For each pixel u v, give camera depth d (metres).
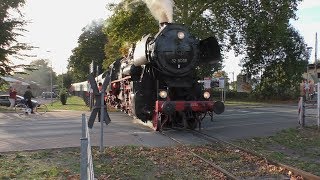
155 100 15.02
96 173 8.65
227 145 11.94
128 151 10.96
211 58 15.48
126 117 20.73
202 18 35.16
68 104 41.88
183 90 15.27
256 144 12.40
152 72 15.21
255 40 38.16
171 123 15.18
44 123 18.45
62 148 11.33
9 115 23.38
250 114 22.58
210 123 17.55
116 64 23.17
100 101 10.73
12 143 12.27
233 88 58.00
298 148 11.92
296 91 45.28
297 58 45.69
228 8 35.00
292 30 44.69
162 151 11.05
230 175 8.23
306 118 19.30
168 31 14.98
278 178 8.34
